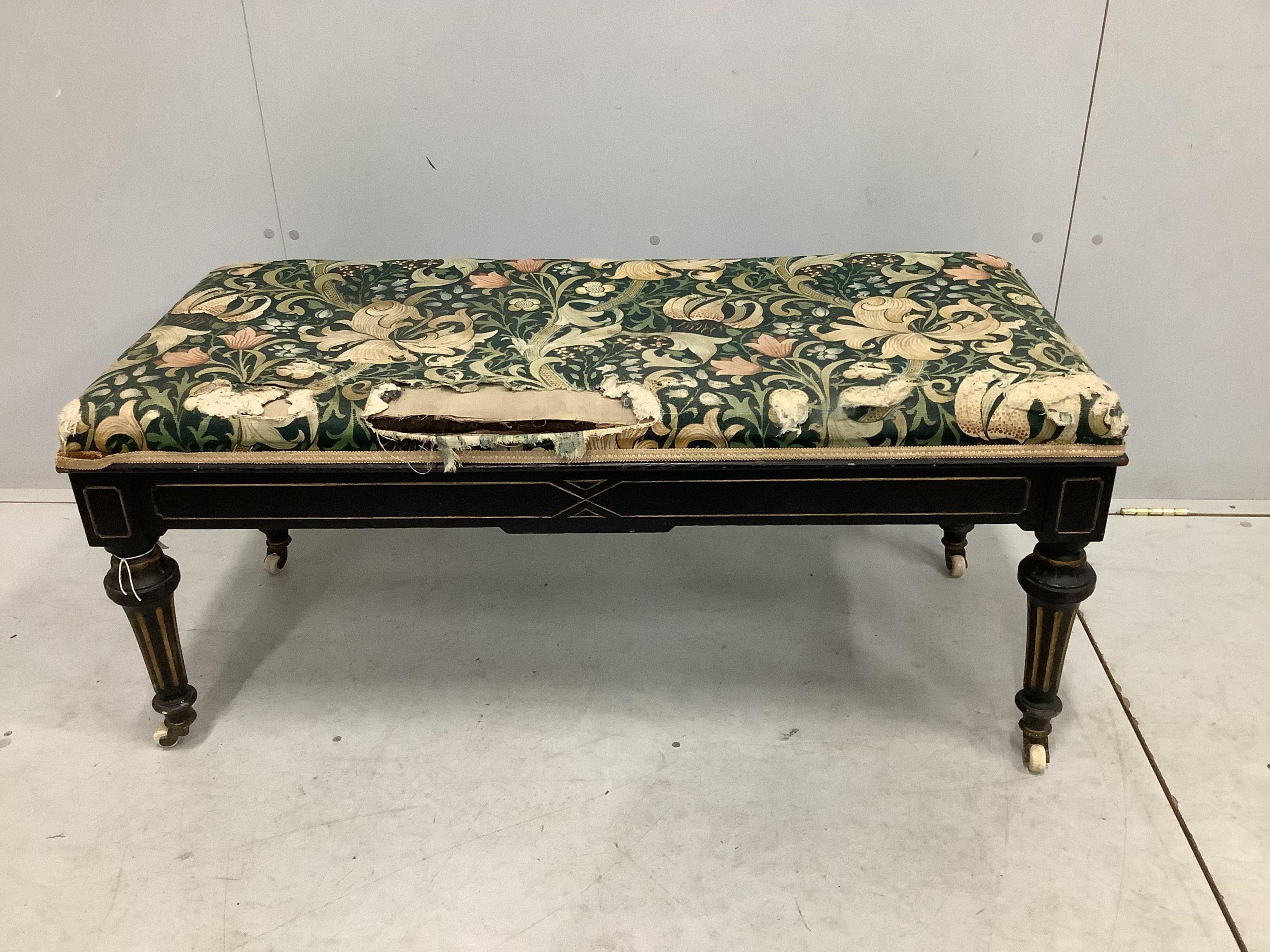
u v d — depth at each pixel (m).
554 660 1.36
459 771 1.18
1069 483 0.99
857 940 0.98
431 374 1.04
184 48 1.38
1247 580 1.48
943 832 1.09
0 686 1.32
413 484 1.02
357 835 1.10
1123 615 1.42
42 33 1.38
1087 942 0.97
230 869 1.06
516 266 1.32
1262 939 0.97
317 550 1.61
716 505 1.02
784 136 1.43
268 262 1.38
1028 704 1.13
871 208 1.48
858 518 1.03
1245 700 1.26
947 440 0.97
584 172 1.47
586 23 1.36
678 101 1.41
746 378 1.02
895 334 1.10
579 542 1.62
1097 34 1.34
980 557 1.56
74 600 1.49
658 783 1.16
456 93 1.41
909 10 1.33
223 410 0.99
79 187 1.50
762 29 1.35
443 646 1.39
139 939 0.99
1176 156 1.42
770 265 1.30
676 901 1.02
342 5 1.35
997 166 1.44
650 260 1.34
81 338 1.62
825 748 1.20
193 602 1.48
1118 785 1.14
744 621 1.43
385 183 1.48
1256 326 1.53
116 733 1.25
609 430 0.98
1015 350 1.05
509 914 1.01
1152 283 1.52
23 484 1.77
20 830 1.11
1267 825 1.09
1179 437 1.64
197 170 1.48
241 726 1.26
